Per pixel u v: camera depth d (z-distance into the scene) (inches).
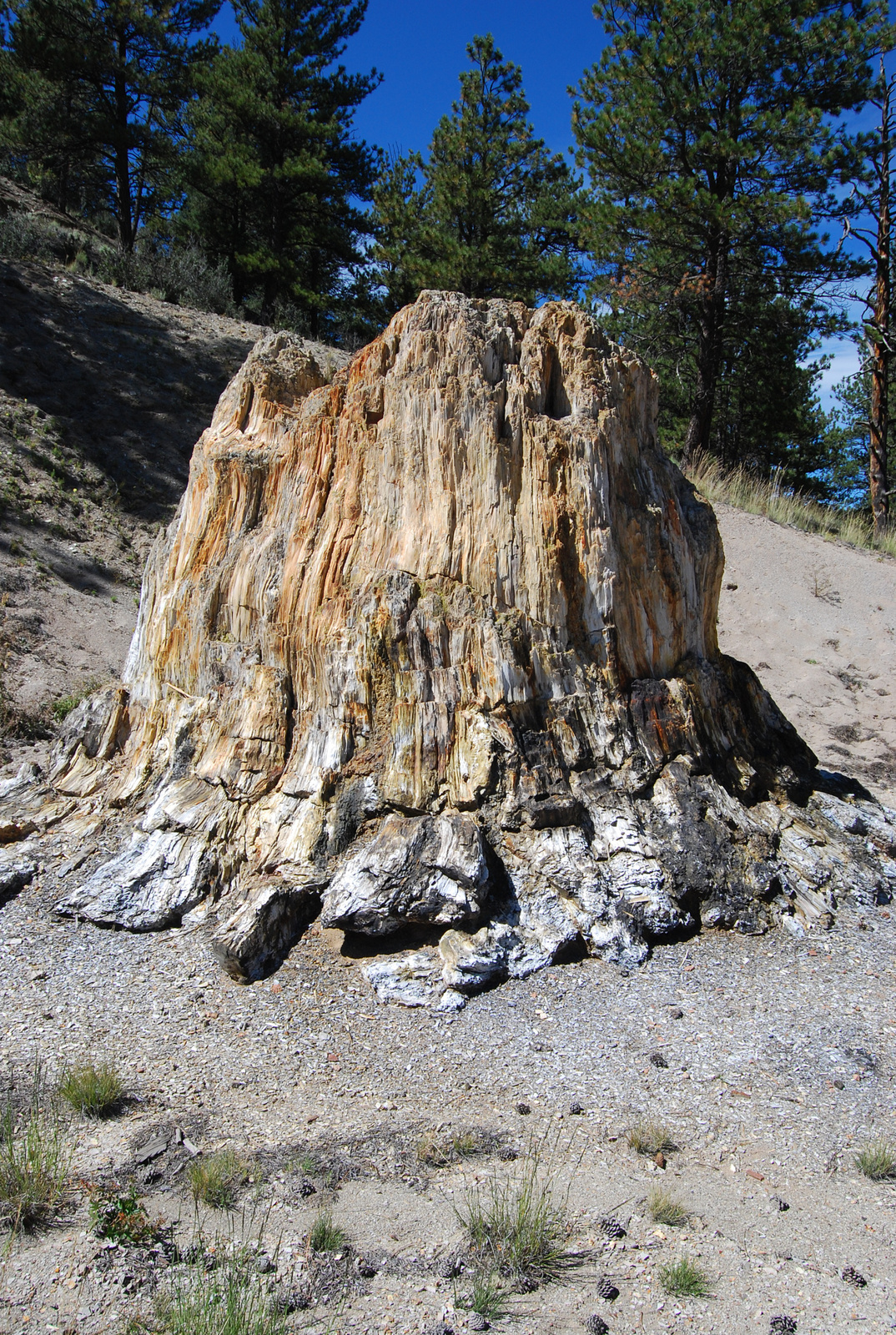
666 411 922.1
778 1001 205.8
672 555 273.1
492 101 903.1
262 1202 147.0
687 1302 129.5
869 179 665.6
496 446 249.3
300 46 983.0
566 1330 124.3
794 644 525.3
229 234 1034.7
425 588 249.1
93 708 291.6
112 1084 169.8
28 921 229.6
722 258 689.0
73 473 530.6
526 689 244.1
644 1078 180.1
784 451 959.6
